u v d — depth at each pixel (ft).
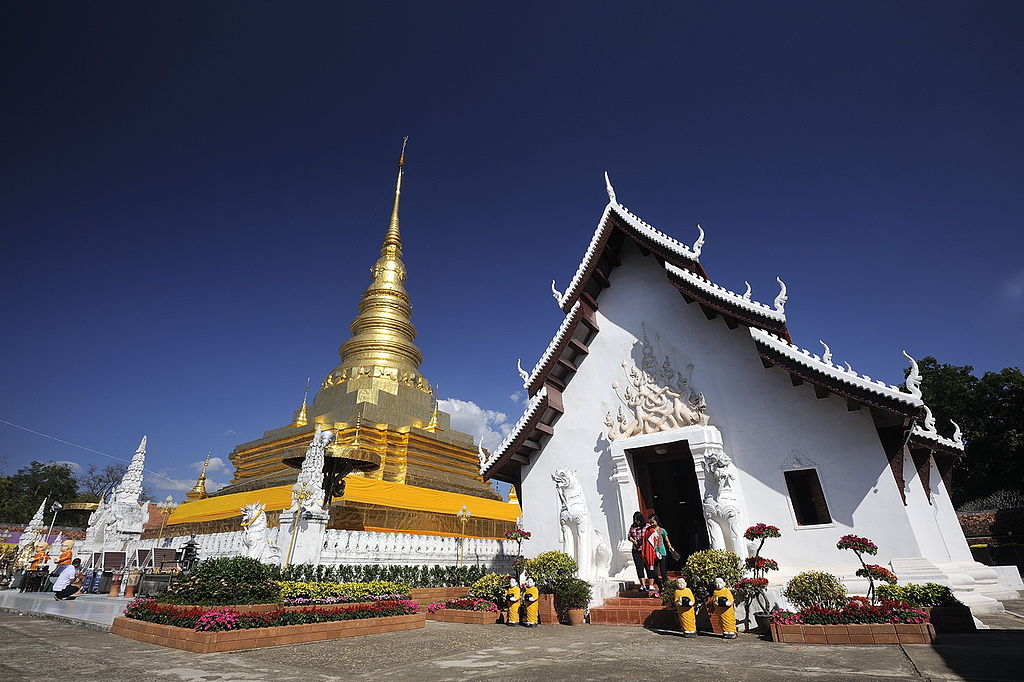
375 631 36.17
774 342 43.65
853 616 29.89
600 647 29.76
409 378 109.81
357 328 120.37
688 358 52.19
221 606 32.35
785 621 30.73
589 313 58.44
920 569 37.37
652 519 45.42
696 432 47.62
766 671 22.15
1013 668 20.67
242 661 25.77
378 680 21.88
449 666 24.72
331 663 25.58
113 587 61.72
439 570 65.00
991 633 30.01
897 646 27.04
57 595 56.49
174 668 24.02
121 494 85.15
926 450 49.44
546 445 57.41
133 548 82.38
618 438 52.70
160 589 56.13
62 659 25.90
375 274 128.67
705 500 44.91
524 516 56.18
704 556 38.88
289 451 66.69
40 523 103.30
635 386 54.19
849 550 40.19
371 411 96.73
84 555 81.05
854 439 42.50
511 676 22.29
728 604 33.37
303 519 57.36
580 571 47.73
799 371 42.42
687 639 32.42
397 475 89.86
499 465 56.18
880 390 38.86
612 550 50.60
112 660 25.72
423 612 41.04
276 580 41.29
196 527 83.25
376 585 43.42
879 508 40.11
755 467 45.65
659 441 49.57
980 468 115.03
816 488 43.19
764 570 36.40
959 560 50.01
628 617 40.98
